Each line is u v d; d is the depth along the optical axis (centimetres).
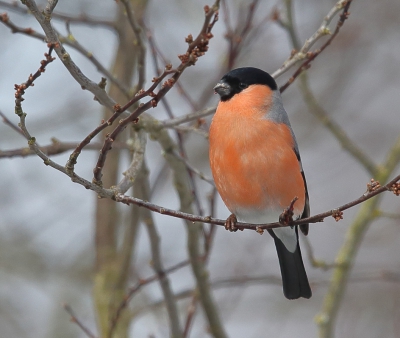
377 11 1564
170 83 636
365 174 1622
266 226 705
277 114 833
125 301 947
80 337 1359
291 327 1460
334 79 1578
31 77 622
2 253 1393
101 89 737
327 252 1534
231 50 1047
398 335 1327
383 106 1700
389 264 1481
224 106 841
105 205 1152
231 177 817
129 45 1103
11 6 930
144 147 862
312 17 1519
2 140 1420
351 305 1420
